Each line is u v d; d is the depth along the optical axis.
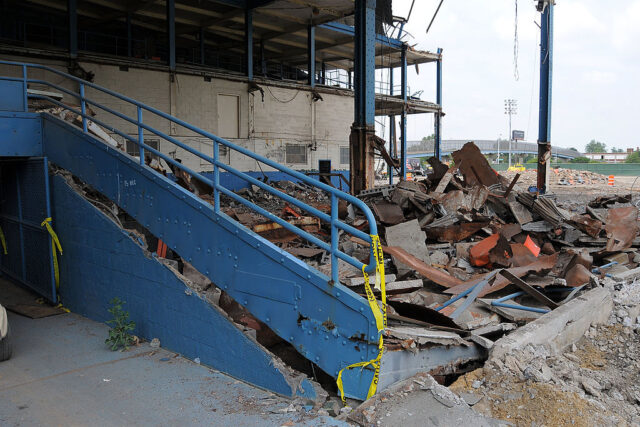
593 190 37.53
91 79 23.19
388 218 10.31
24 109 7.87
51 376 5.17
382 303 3.94
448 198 11.56
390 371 4.16
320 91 32.94
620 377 5.02
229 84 28.58
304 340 4.46
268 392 4.61
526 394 4.11
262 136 30.19
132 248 6.25
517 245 7.80
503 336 5.19
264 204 22.14
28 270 8.68
